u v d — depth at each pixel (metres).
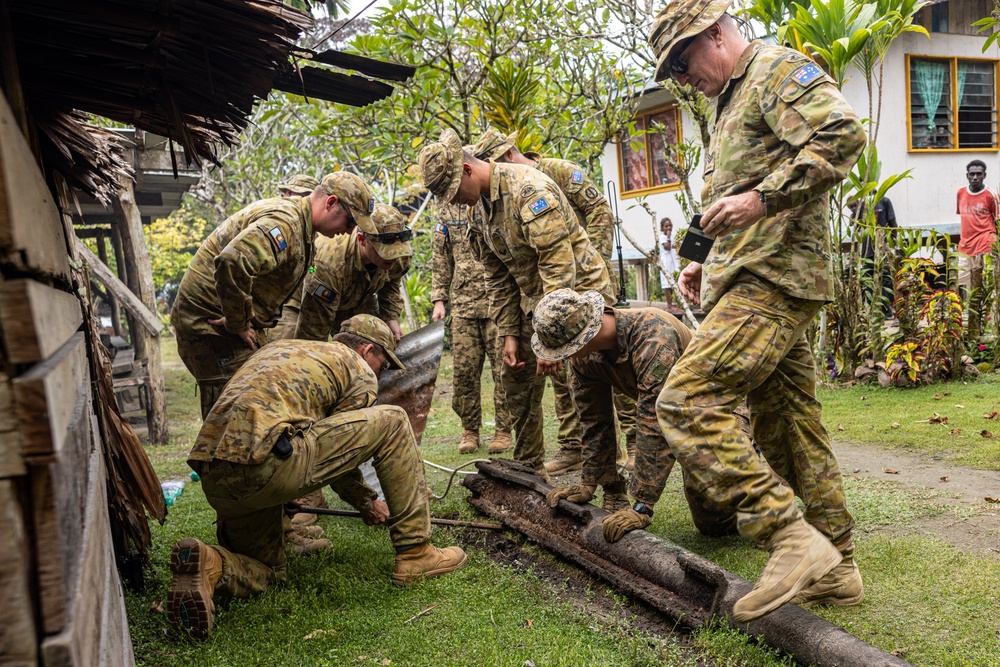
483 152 5.27
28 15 2.47
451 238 6.25
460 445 6.32
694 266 3.47
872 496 4.34
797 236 2.80
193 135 3.34
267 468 3.11
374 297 5.31
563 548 3.68
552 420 7.23
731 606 2.80
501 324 4.74
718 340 2.76
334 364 3.51
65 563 1.11
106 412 3.62
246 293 3.92
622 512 3.53
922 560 3.43
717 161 2.97
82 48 2.65
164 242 20.27
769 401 3.12
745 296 2.80
